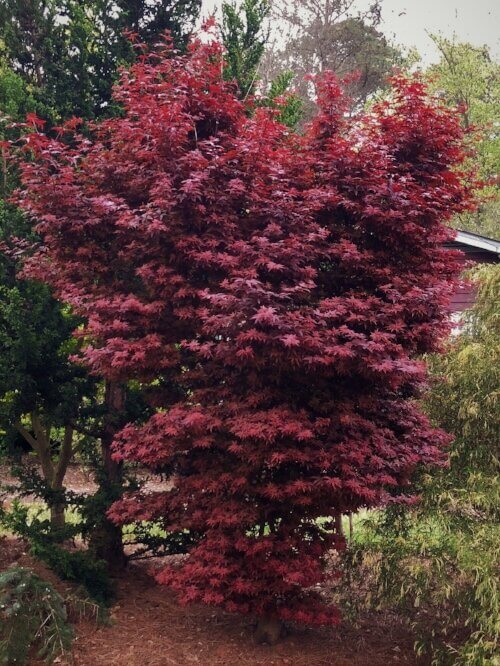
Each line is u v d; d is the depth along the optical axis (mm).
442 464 5359
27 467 7250
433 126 5469
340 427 5105
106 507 6465
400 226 5070
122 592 6566
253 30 8148
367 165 5246
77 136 5867
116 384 7043
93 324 5086
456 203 5688
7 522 6523
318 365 4820
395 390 5551
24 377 6527
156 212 4895
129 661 5164
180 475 5684
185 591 5191
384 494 5168
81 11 7594
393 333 5012
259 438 4773
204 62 5801
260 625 5598
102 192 5734
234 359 4746
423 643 5211
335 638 5773
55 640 5078
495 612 4680
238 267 4910
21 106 7188
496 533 5125
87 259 5641
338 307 4762
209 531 5156
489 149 24328
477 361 5621
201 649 5422
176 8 7809
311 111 22500
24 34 7805
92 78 7641
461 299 7133
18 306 6656
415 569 5090
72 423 6992
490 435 5598
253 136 5133
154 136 5125
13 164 6852
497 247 12320
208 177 5039
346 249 4953
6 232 6883
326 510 5184
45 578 6266
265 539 4953
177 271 5234
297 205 5055
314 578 4992
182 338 5359
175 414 4922
